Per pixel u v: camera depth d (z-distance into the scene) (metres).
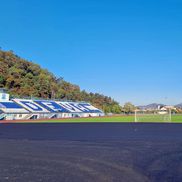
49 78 153.62
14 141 23.41
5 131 36.28
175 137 26.84
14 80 124.69
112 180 9.69
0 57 139.12
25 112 84.62
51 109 100.19
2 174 10.70
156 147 19.09
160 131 35.31
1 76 121.00
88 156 15.15
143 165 12.50
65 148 18.66
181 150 17.48
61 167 12.02
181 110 172.88
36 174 10.67
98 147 19.22
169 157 14.77
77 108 118.50
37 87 134.62
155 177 10.15
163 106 170.00
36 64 155.62
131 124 55.12
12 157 14.84
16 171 11.23
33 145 20.53
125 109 170.50
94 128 42.66
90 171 11.17
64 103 117.62
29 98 106.12
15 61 145.50
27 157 14.85
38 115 90.12
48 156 15.16
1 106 81.06
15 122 66.94
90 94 182.38
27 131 36.25
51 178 10.02
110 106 162.62
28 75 137.38
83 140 24.31
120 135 29.55
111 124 55.41
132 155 15.49
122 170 11.37
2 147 19.27
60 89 151.25
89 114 119.25
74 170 11.38
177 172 11.02
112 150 17.61
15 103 90.00
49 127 45.50
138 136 28.22
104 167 12.00
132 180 9.70
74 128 42.56
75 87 175.25
